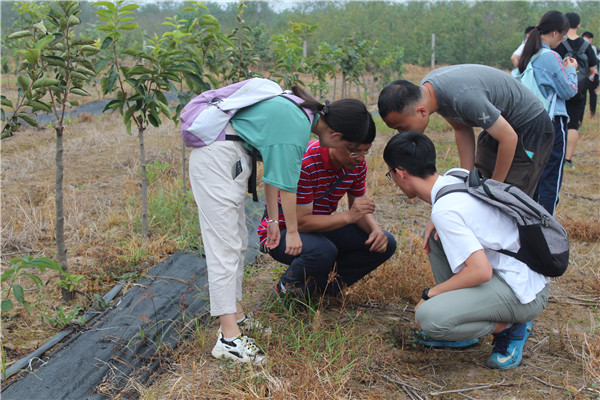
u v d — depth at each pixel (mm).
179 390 2629
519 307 2672
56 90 3268
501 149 3084
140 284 3637
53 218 4871
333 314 3412
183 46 4520
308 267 3189
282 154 2682
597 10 31875
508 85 3129
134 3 3939
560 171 4195
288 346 2949
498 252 2686
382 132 9883
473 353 3031
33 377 2666
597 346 2924
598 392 2611
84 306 3445
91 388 2643
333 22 33531
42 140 8555
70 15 3318
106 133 9070
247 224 4762
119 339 2992
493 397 2615
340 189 3291
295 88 2859
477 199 2652
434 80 3094
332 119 2725
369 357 2865
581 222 4871
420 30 30109
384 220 5242
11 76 15508
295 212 2842
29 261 2914
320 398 2506
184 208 5012
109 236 4520
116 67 4020
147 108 4211
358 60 11312
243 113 2742
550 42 4246
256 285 3799
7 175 6484
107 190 5973
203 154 2719
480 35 28812
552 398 2594
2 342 3010
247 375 2703
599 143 8617
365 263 3471
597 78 7738
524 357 2965
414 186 2777
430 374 2822
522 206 2617
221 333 2883
